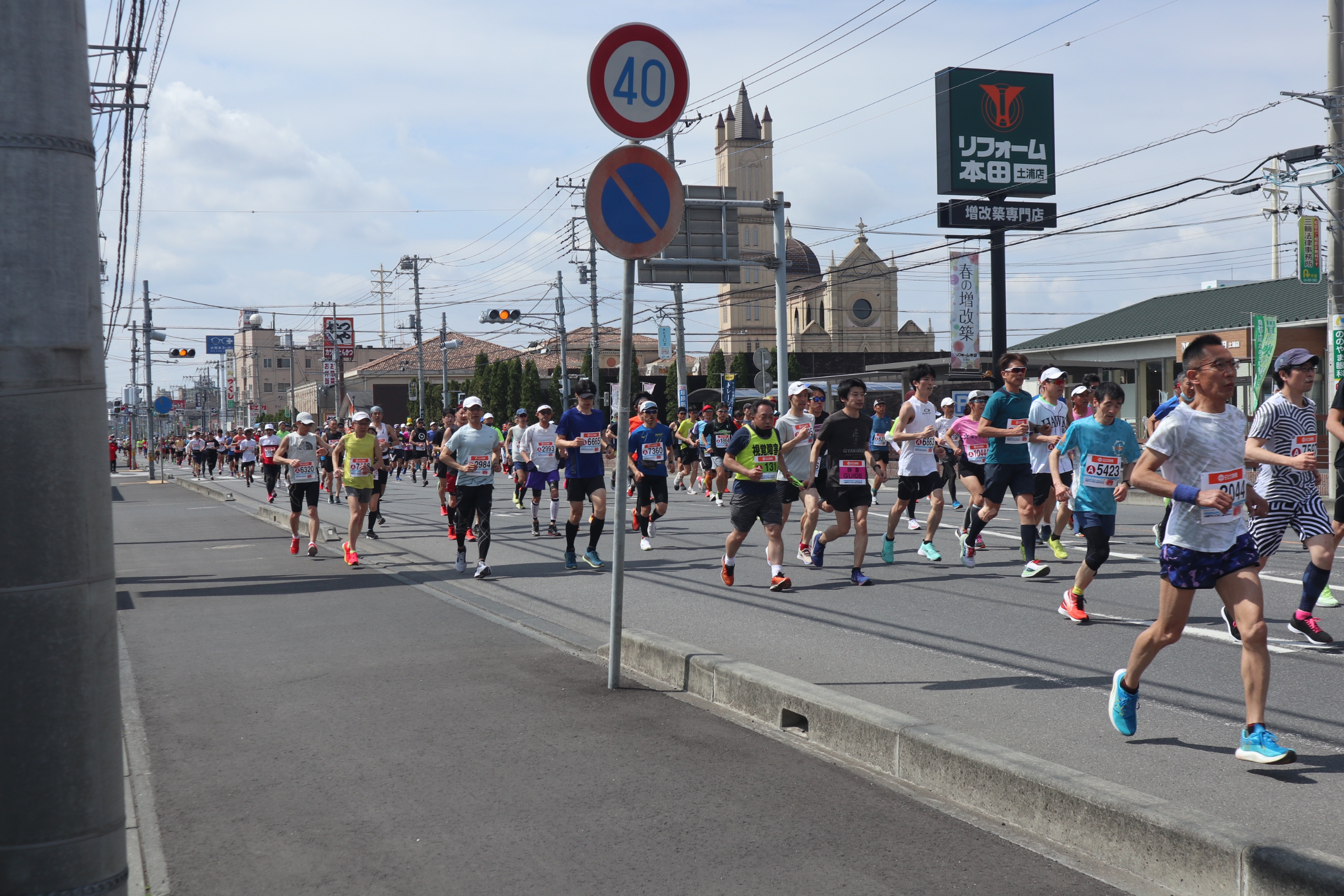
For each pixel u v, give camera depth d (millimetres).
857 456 10297
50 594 2568
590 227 6223
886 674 6676
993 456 10445
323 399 90562
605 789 4664
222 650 8023
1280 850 3350
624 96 6211
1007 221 34406
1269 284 32312
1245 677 4633
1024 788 4188
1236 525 4641
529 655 7531
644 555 13367
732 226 27422
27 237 2559
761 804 4465
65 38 2646
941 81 34125
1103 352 33281
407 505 23750
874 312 87438
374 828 4281
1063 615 8438
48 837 2578
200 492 35062
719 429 21844
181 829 4328
